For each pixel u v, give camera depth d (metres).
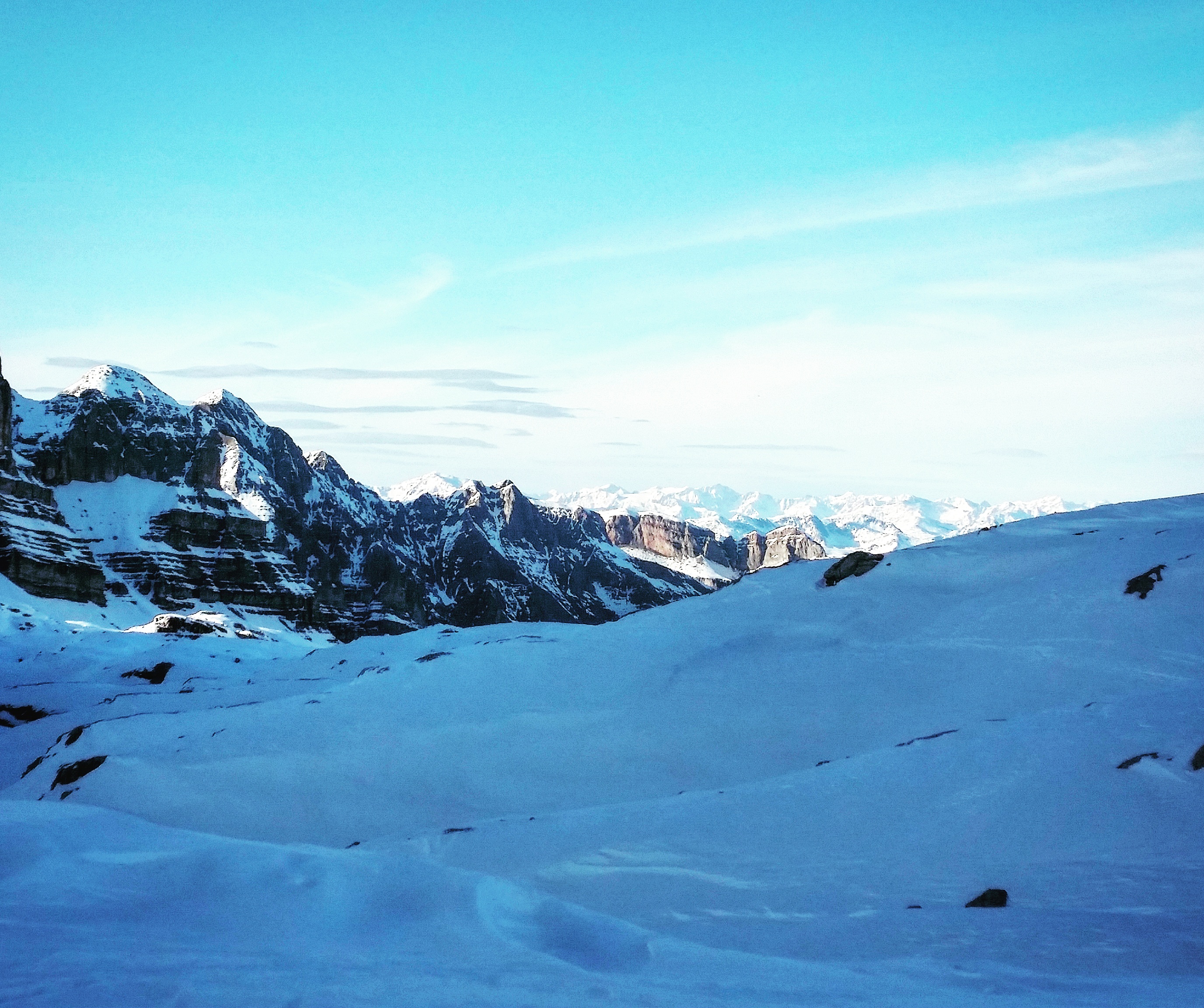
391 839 31.09
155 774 46.47
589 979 11.91
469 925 14.27
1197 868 20.03
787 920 19.70
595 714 49.16
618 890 23.12
